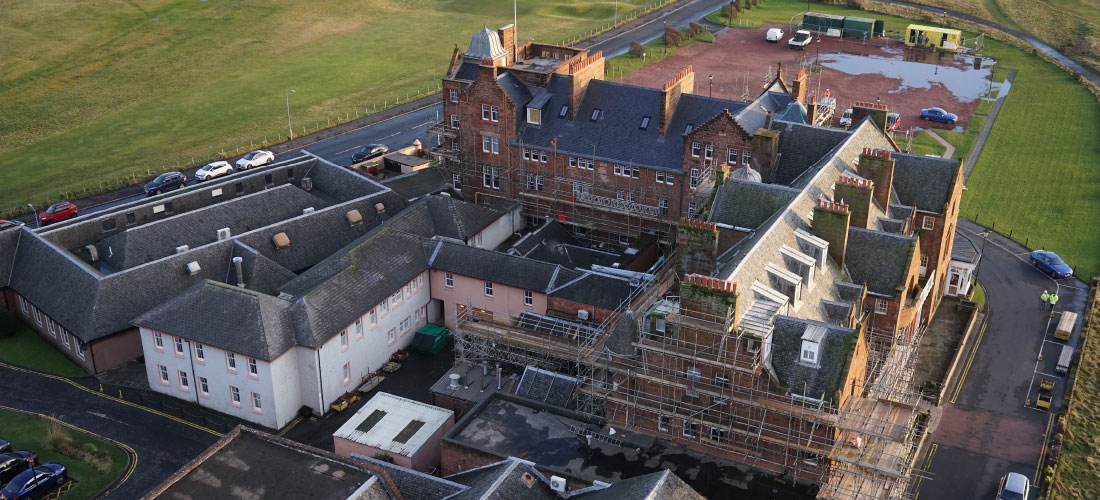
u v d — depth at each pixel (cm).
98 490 8038
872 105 11269
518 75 12056
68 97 17950
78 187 14062
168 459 8456
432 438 8175
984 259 12062
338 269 9706
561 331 9356
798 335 7362
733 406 7438
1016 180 14412
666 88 11131
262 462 6988
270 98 18025
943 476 8250
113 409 9131
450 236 10894
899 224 9256
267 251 10531
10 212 13212
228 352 8794
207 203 11875
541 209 12112
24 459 8119
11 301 10538
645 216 11312
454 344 10281
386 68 19800
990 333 10444
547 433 7875
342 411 9169
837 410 7050
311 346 8769
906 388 8619
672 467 7406
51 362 9850
